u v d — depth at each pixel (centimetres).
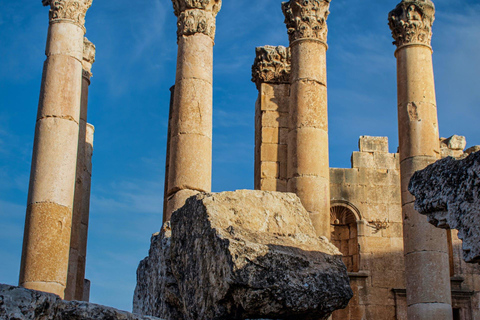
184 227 1356
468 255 1049
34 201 1966
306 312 1191
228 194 1346
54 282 1895
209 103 2147
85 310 1018
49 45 2152
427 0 2414
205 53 2186
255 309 1168
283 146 2612
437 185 1119
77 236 2522
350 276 2942
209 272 1229
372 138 3150
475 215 1048
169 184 2062
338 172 3091
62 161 2019
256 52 2720
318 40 2305
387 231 3033
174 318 1414
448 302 2105
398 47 2392
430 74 2345
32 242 1916
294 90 2264
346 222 3073
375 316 2900
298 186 2153
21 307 952
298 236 1303
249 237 1241
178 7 2248
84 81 2700
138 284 1669
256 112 2762
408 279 2152
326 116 2256
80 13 2209
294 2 2336
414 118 2284
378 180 3094
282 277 1179
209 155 2098
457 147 3189
